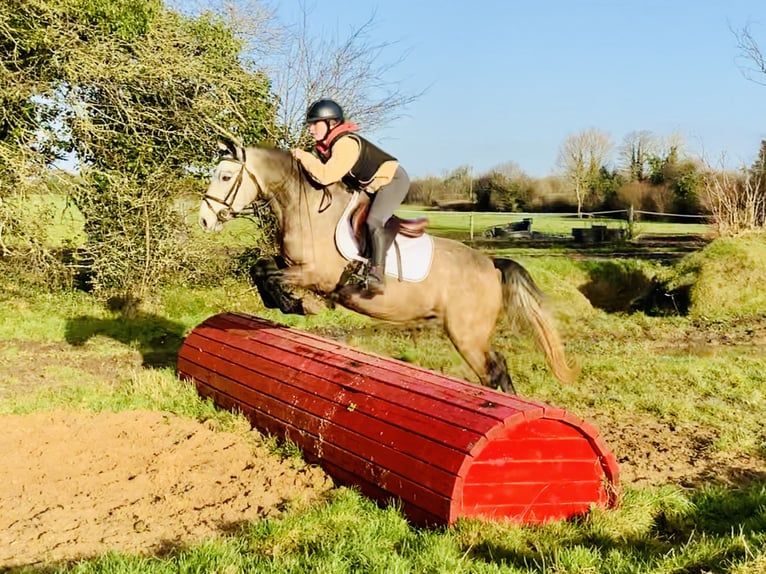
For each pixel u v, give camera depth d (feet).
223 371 23.90
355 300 19.48
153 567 12.64
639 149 139.85
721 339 42.39
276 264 19.33
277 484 17.71
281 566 12.56
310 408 19.04
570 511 15.75
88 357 34.27
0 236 36.68
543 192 143.74
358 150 18.19
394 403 16.98
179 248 45.83
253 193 18.89
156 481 17.75
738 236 59.31
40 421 22.50
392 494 15.87
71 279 45.19
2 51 39.81
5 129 39.60
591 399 27.43
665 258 70.23
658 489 17.37
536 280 51.83
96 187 42.88
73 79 39.14
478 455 14.80
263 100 48.57
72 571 12.64
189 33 46.75
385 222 18.83
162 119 45.27
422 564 12.80
